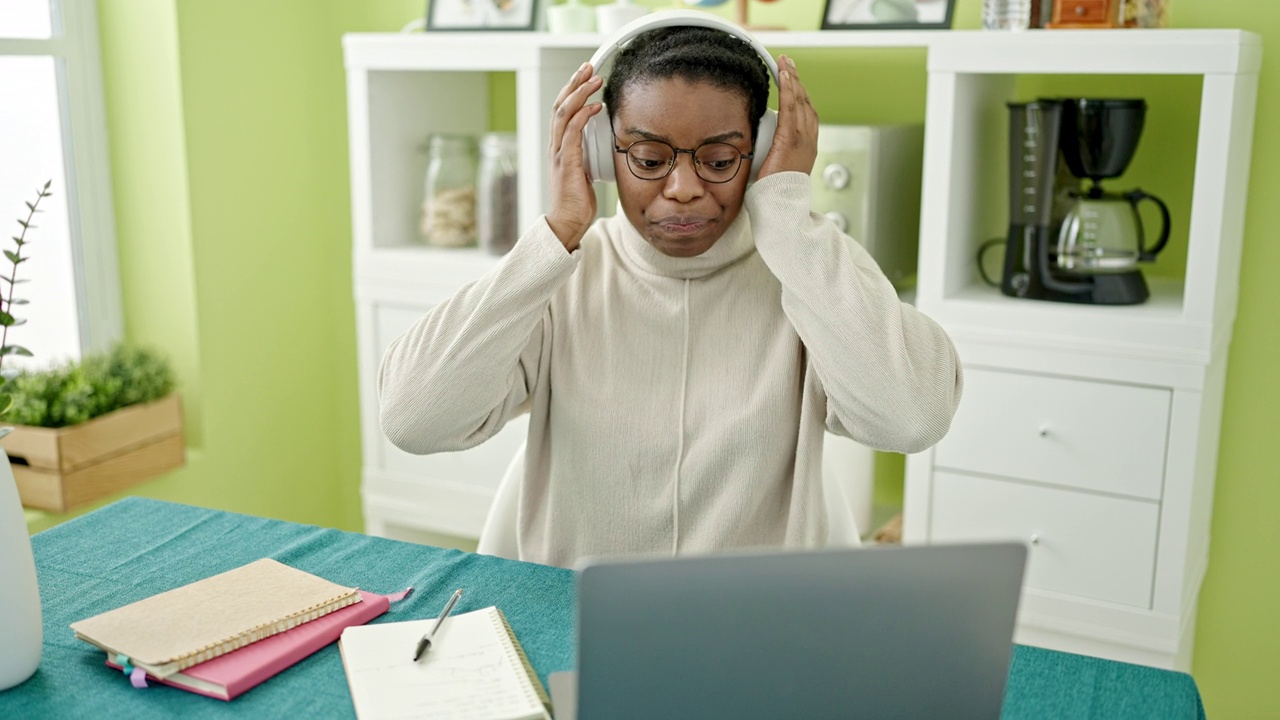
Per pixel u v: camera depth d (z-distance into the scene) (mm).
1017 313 2004
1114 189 2271
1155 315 1923
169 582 1281
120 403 2398
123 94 2531
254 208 2715
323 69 2879
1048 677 1081
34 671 1073
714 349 1404
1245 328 2199
